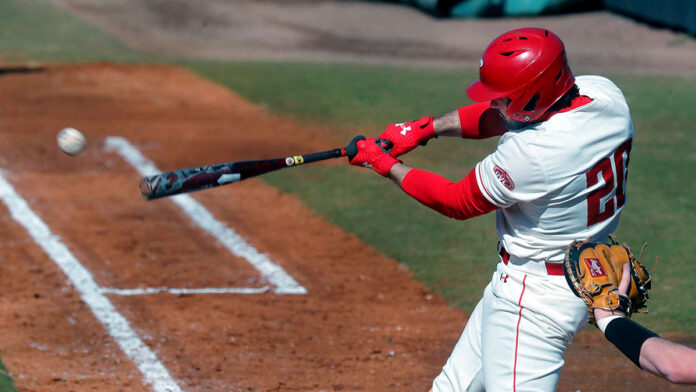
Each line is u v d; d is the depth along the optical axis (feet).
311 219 96.48
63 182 105.91
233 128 133.39
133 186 105.70
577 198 37.88
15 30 203.72
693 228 92.68
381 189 107.45
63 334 66.39
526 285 39.65
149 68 173.17
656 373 33.99
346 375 60.44
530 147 37.29
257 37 215.92
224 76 168.86
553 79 37.60
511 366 40.22
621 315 36.47
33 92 149.59
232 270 81.56
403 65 187.11
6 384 56.90
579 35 216.13
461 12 241.35
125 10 238.68
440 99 155.63
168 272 80.33
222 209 98.89
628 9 227.81
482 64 39.42
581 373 61.00
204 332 67.67
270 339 66.74
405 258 85.35
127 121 134.51
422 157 120.47
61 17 221.66
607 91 39.11
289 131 132.98
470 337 43.62
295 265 83.20
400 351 64.85
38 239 87.04
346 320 70.95
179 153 119.24
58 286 76.07
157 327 68.33
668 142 128.47
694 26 207.92
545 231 38.68
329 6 259.19
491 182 38.45
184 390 57.57
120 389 57.36
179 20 230.89
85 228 90.84
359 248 88.17
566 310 39.27
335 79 169.27
